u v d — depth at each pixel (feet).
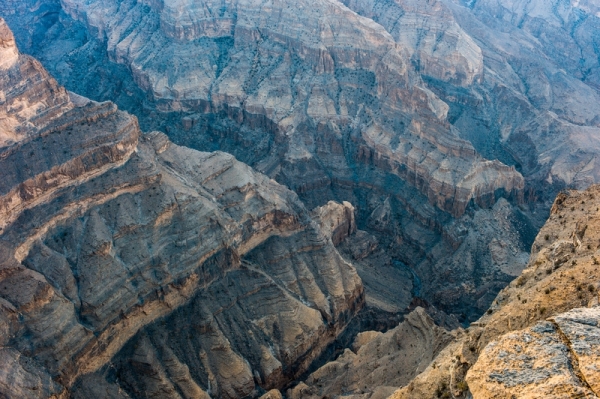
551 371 95.96
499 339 106.01
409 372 254.88
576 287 141.28
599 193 215.72
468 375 103.24
